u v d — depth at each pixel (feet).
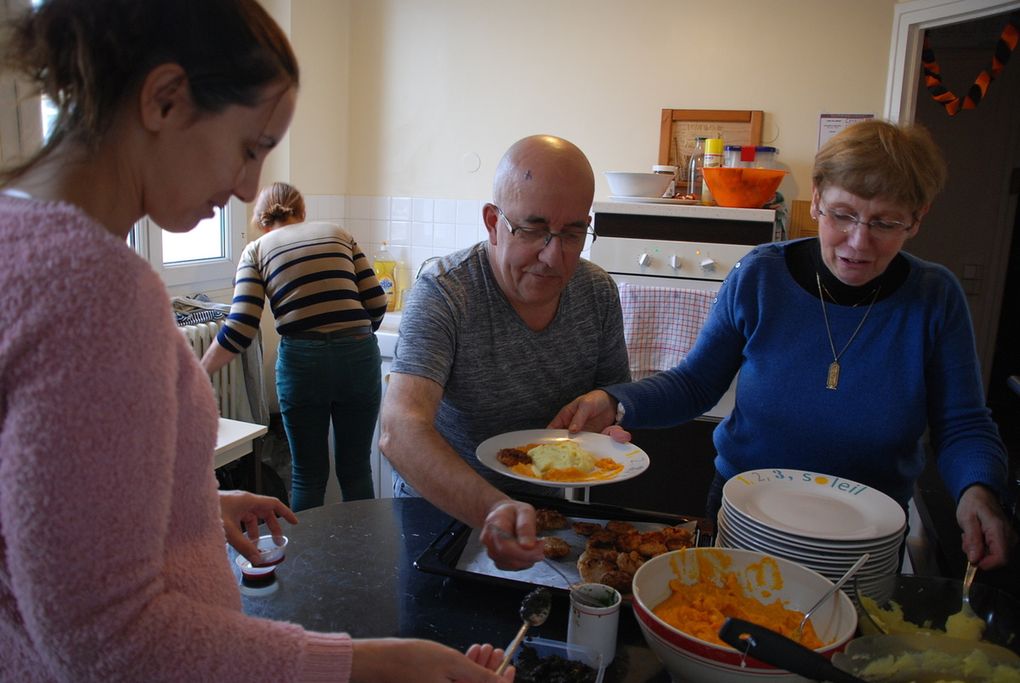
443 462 3.66
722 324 4.90
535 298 4.48
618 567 3.49
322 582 3.56
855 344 4.39
